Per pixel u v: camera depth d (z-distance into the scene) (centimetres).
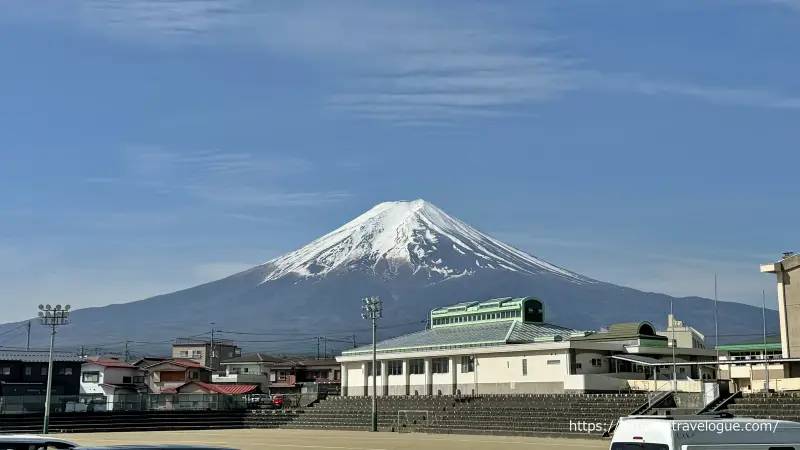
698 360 10050
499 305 11331
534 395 9131
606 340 9981
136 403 10869
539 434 8050
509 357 9925
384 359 11419
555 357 9412
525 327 10688
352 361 11919
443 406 9644
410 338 11756
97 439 8031
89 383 14300
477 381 10256
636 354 9631
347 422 10175
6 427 9606
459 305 11950
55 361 12812
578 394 8775
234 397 11562
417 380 11006
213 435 8731
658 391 8181
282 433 9088
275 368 17475
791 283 7625
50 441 2445
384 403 10469
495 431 8475
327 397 12006
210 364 19738
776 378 7631
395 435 8450
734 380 8069
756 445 2481
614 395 8312
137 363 15700
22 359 12631
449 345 10650
